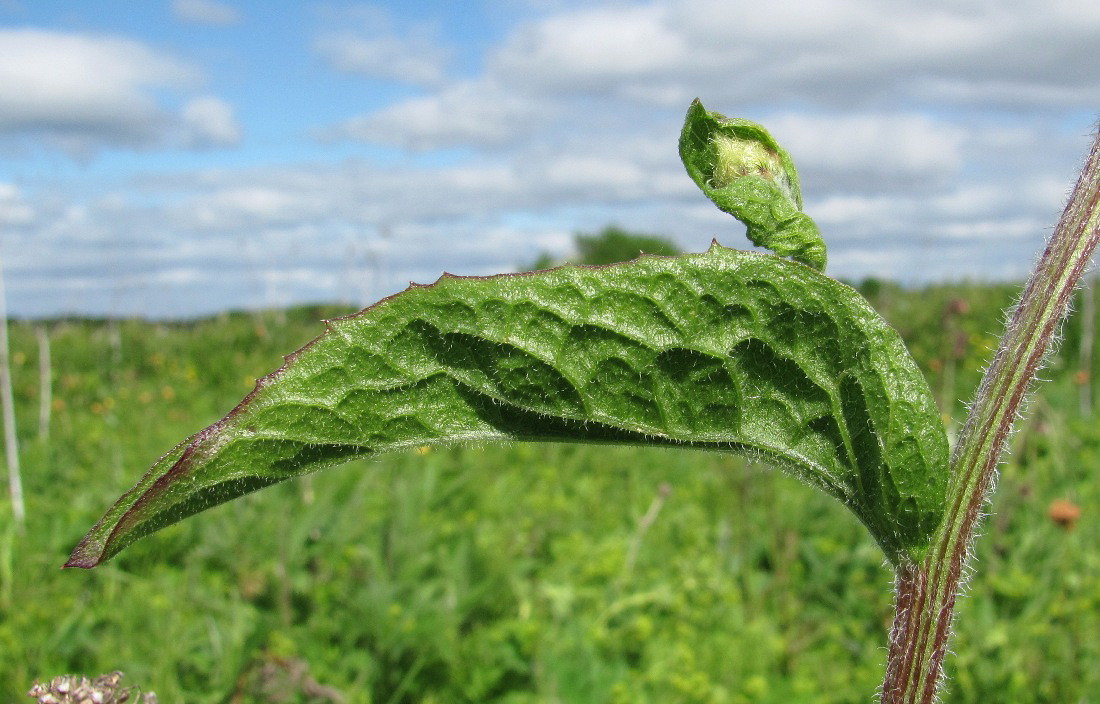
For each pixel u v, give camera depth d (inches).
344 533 194.4
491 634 161.9
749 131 48.7
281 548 176.4
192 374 491.8
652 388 45.3
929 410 44.1
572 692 149.1
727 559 205.9
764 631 174.1
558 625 172.2
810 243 46.7
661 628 179.0
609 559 197.9
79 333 550.3
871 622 183.2
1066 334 425.1
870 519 46.2
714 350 45.1
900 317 501.0
